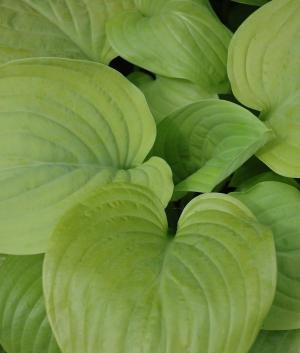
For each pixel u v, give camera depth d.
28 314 0.60
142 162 0.64
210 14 0.68
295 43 0.63
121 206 0.56
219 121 0.64
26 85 0.59
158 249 0.55
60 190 0.59
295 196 0.62
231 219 0.55
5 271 0.61
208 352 0.49
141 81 0.74
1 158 0.58
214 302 0.50
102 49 0.72
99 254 0.53
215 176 0.62
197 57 0.66
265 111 0.66
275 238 0.60
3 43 0.69
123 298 0.51
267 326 0.57
